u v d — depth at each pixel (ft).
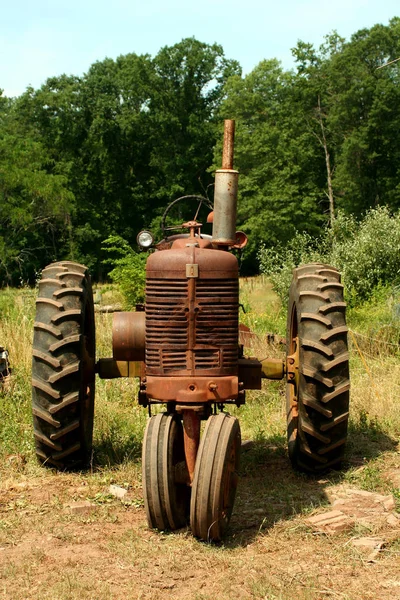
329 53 156.04
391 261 51.19
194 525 15.15
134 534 15.89
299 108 154.61
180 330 16.15
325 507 17.39
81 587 13.34
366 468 19.90
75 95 181.27
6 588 13.50
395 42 147.74
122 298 71.15
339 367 18.85
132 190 183.32
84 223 178.19
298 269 21.12
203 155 179.32
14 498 18.34
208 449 15.24
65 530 16.25
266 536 15.70
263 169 149.89
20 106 182.60
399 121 144.36
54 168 177.58
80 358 19.47
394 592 13.10
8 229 155.63
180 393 15.93
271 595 12.95
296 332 21.40
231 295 16.35
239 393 16.52
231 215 17.58
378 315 40.63
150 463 15.70
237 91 165.17
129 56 193.77
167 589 13.39
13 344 33.42
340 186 148.05
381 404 25.54
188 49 183.62
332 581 13.52
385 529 15.93
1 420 24.36
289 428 21.67
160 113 178.19
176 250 16.53
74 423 19.53
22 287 63.16
